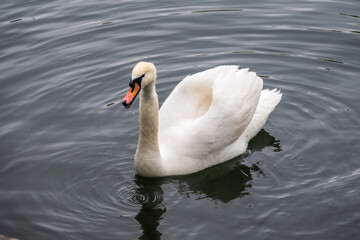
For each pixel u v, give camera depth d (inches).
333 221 447.8
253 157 552.7
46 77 670.5
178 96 555.2
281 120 602.2
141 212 470.6
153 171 514.0
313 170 518.9
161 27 769.6
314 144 556.1
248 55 711.7
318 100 627.2
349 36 732.0
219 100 526.3
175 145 528.7
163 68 690.8
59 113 610.2
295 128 585.3
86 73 676.7
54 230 449.1
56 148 554.9
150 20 787.4
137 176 521.7
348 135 564.1
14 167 527.8
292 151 550.3
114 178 516.7
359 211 457.4
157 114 488.7
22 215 467.2
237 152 558.6
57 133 577.9
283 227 443.5
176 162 524.7
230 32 757.3
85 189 501.0
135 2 842.8
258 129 579.5
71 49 722.8
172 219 459.5
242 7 816.9
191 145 526.3
